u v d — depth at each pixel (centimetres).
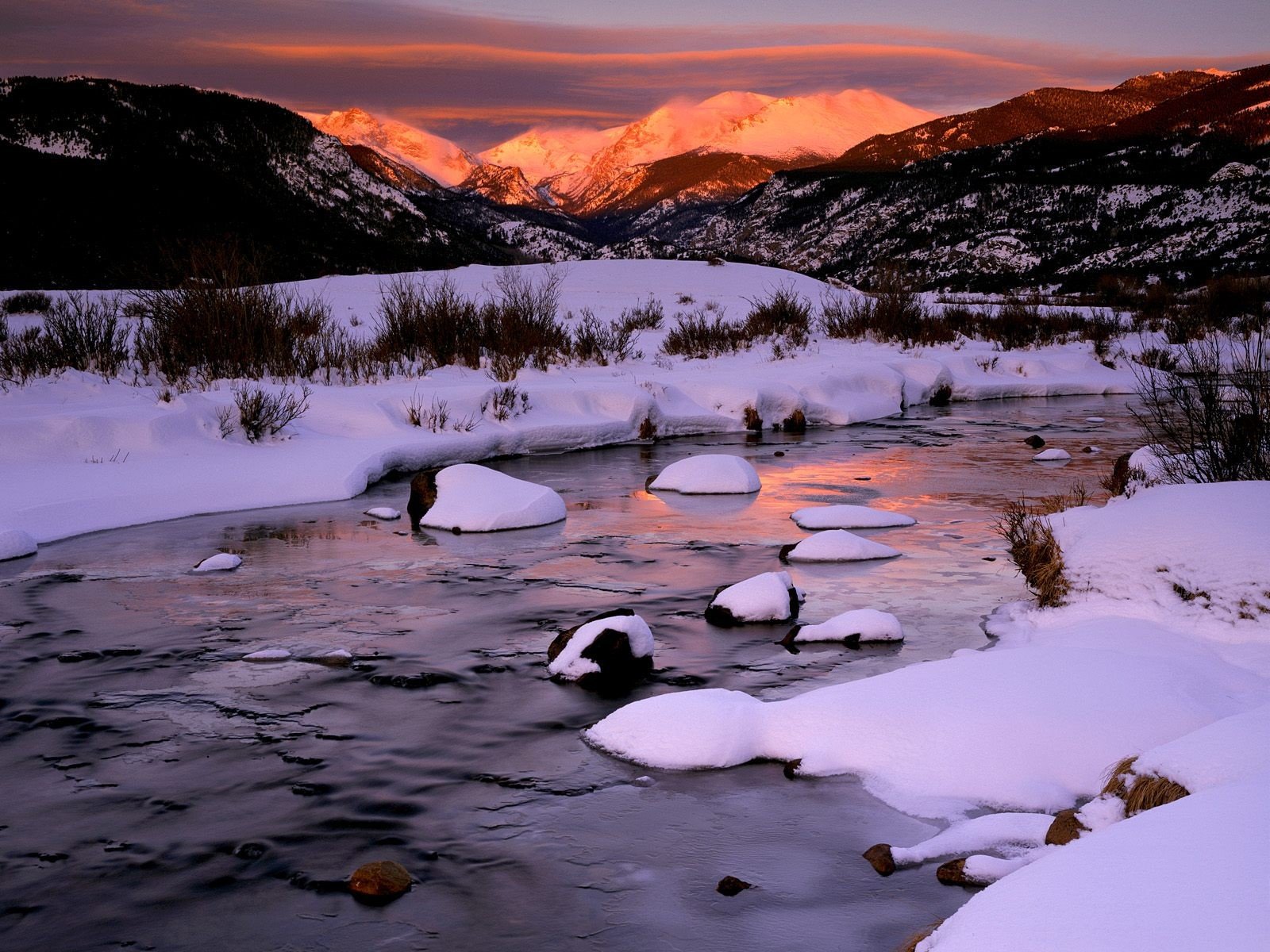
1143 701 380
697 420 1376
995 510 880
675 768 389
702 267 3472
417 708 453
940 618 581
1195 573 493
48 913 296
